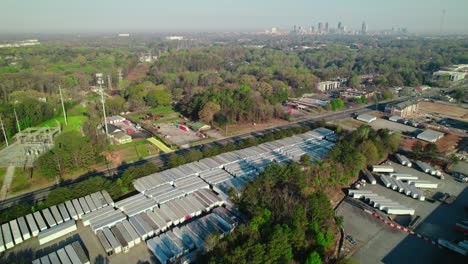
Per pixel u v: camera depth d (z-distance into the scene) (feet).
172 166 364.38
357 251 243.40
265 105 583.58
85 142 395.14
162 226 262.67
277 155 403.54
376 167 379.14
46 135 449.89
